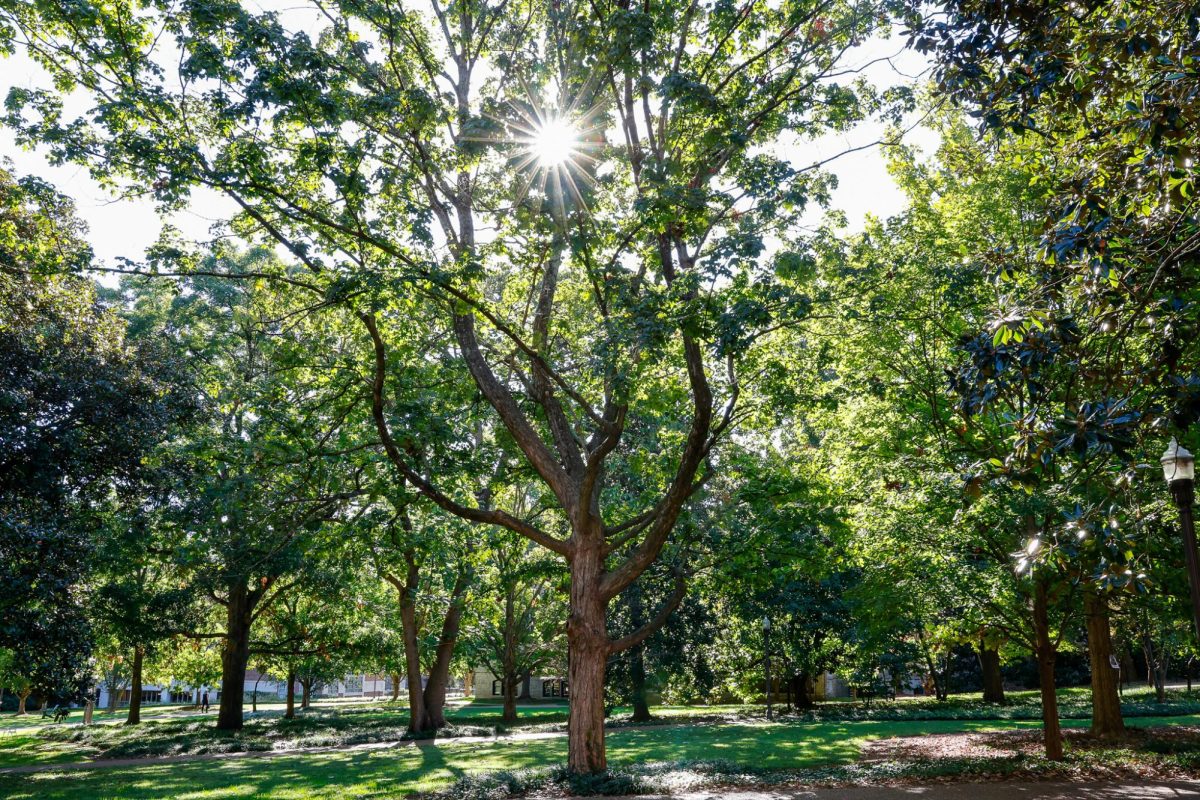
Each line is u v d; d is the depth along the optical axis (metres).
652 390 14.88
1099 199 6.16
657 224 11.73
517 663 36.06
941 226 16.89
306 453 15.26
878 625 19.80
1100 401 6.04
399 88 13.88
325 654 32.16
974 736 20.36
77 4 10.77
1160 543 12.61
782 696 44.47
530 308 17.70
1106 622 18.78
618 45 11.56
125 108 10.84
